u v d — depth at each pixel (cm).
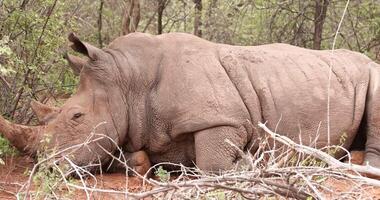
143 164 907
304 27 1427
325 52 985
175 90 892
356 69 970
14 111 1040
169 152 921
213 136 877
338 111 939
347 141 959
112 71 905
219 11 1441
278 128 920
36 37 1018
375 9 1405
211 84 889
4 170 895
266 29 1437
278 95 923
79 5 1291
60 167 720
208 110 877
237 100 892
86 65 905
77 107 884
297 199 585
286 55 955
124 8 1350
